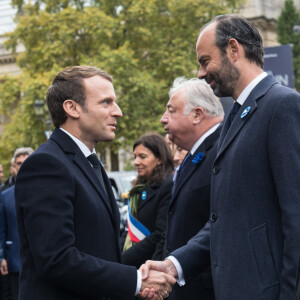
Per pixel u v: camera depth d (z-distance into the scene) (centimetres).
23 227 240
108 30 1944
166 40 2041
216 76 262
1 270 587
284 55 800
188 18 2020
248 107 252
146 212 400
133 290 241
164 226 385
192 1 1984
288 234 225
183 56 1981
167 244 331
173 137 334
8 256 585
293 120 234
